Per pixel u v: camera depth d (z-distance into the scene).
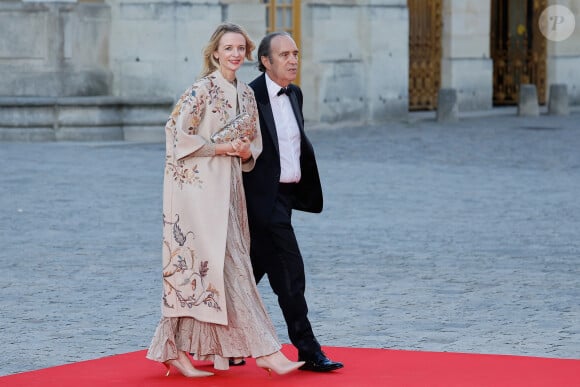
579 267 21.30
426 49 60.34
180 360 14.02
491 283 19.81
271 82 14.52
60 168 35.53
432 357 14.87
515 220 26.73
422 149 42.66
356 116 53.59
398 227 25.70
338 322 17.02
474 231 25.22
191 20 45.84
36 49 44.66
